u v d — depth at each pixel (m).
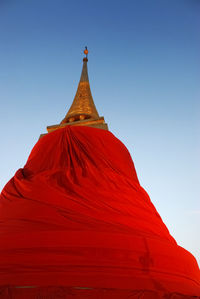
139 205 14.05
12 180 15.31
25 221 11.88
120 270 10.24
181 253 12.22
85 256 10.33
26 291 8.52
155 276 10.65
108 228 11.62
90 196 13.12
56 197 12.79
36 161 16.55
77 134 17.11
